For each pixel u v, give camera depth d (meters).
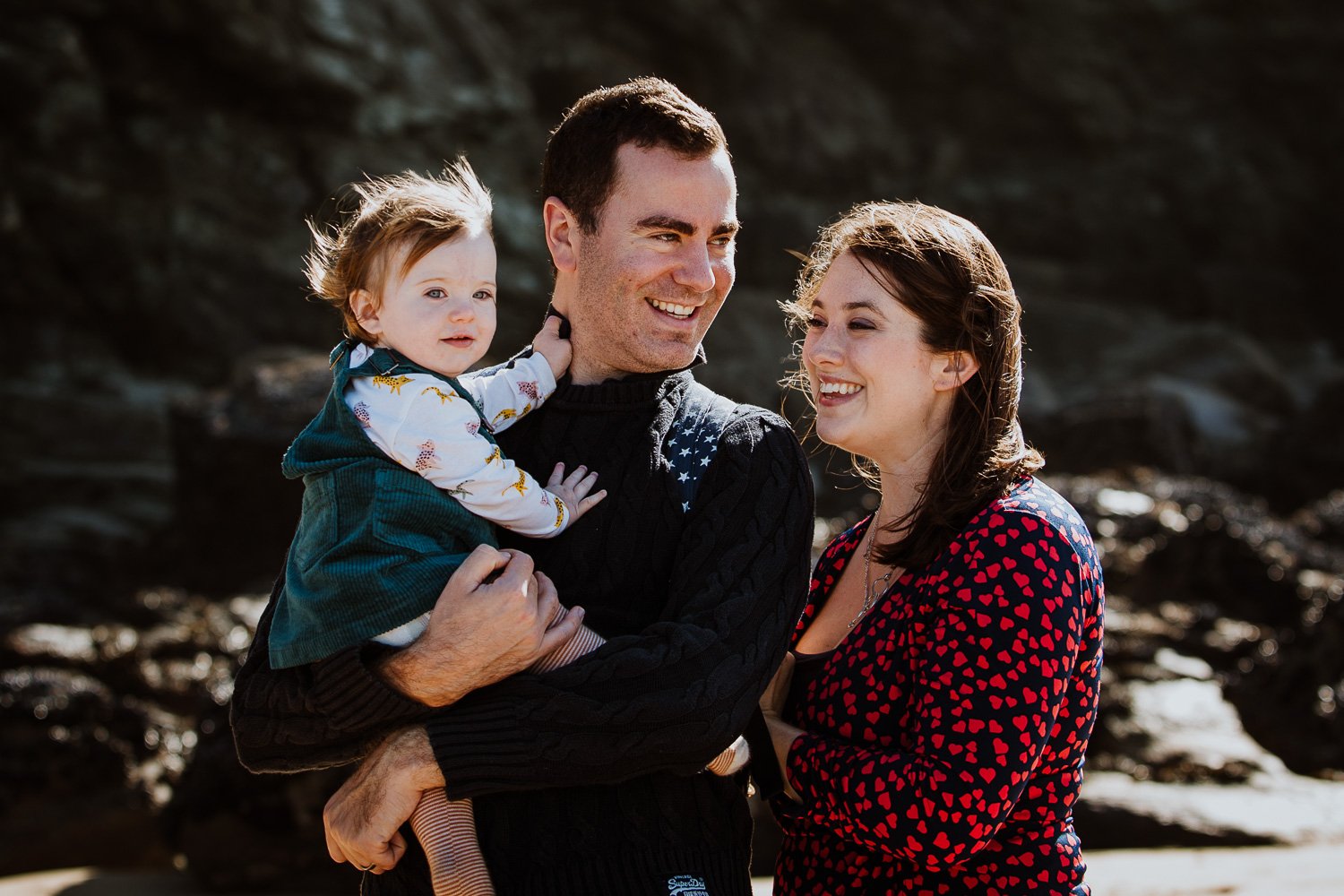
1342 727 6.89
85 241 15.67
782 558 2.35
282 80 17.11
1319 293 23.67
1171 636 7.66
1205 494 9.24
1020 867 2.29
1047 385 19.48
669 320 2.49
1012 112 23.47
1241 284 22.88
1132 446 12.91
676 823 2.32
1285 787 6.24
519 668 2.24
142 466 14.05
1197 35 23.98
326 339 16.52
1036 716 2.17
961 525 2.34
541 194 2.61
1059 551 2.25
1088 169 23.44
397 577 2.31
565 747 2.17
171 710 7.34
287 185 17.00
